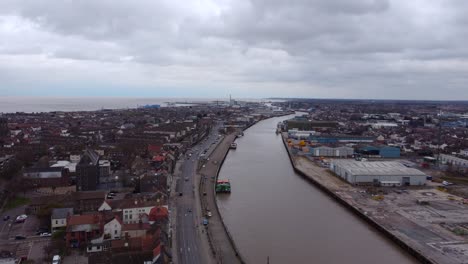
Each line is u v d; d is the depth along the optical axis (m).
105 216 170.00
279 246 169.12
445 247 169.88
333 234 188.50
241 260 147.38
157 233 148.12
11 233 166.88
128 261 130.00
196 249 156.62
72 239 155.00
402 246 173.50
